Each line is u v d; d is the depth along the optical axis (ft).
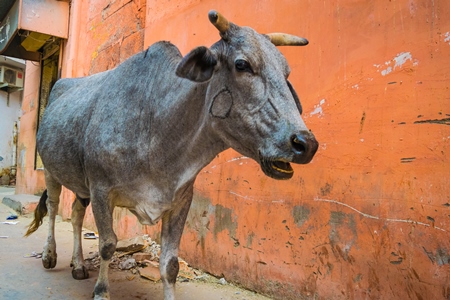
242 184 11.71
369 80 8.96
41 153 11.68
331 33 9.84
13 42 28.50
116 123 8.69
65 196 21.97
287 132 5.88
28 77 32.48
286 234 10.36
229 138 7.00
